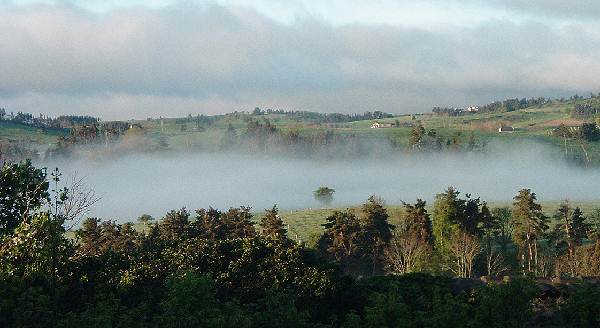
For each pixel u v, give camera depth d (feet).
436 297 89.71
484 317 76.23
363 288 107.65
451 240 240.73
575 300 85.97
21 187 103.91
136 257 104.47
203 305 73.67
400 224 284.82
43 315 76.48
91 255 107.86
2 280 79.66
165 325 71.61
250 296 100.78
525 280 78.02
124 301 95.04
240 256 107.55
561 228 269.64
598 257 225.15
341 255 250.57
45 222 89.76
